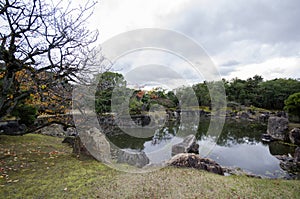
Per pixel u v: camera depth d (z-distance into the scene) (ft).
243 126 44.39
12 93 11.44
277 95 79.30
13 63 9.70
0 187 8.92
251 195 9.12
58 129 26.18
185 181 10.52
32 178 10.16
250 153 22.86
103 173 11.36
